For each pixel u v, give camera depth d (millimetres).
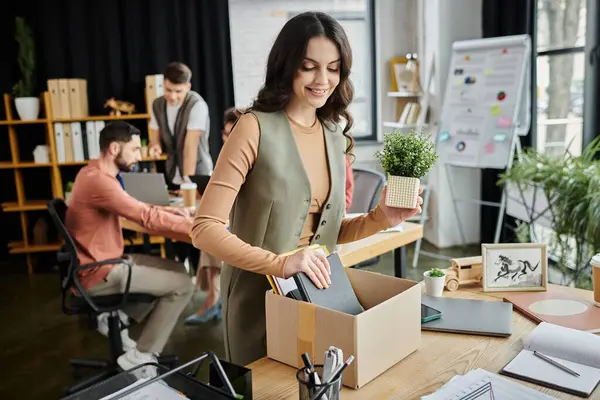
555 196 3584
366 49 5617
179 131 4191
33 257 5309
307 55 1404
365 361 1207
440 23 4816
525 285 1735
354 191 3293
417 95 5184
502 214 4270
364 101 5723
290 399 1181
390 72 5574
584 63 3686
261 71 5414
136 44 5039
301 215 1561
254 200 1517
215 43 5066
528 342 1335
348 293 1386
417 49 5441
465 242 5188
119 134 2686
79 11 4922
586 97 3678
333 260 1409
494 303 1608
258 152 1479
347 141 1713
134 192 3361
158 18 4977
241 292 1623
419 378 1236
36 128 5113
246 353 1640
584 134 3719
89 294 2734
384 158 1508
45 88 5016
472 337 1430
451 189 4848
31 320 3857
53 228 5082
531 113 4328
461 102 4445
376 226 1631
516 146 4461
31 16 4930
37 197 5242
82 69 5004
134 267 2781
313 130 1585
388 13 5469
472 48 4426
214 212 1432
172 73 4027
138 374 1105
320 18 1422
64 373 3076
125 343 3131
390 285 1399
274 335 1340
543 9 4223
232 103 5172
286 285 1397
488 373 1225
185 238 2832
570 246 3598
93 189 2662
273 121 1498
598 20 3568
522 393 1144
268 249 1560
